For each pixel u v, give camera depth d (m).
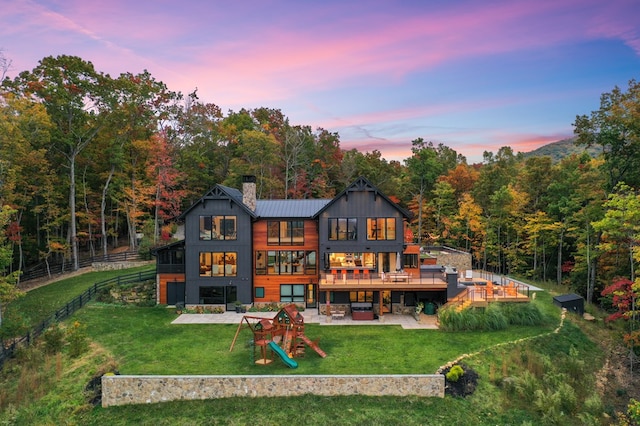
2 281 26.41
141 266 42.00
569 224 42.72
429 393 19.67
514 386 20.48
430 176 57.19
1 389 20.12
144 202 48.59
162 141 48.91
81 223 48.47
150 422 17.98
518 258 49.75
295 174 58.62
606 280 37.72
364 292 31.69
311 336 26.06
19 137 33.69
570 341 26.66
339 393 19.64
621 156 37.47
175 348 23.83
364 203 31.91
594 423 19.11
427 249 49.03
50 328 24.41
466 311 27.55
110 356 22.53
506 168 61.59
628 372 25.12
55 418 18.20
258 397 19.45
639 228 25.64
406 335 26.11
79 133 42.56
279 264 33.16
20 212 42.78
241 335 26.25
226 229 32.47
